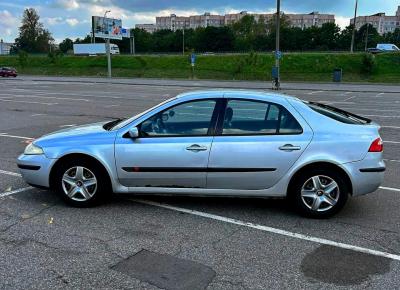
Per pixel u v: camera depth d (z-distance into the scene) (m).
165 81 45.34
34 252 4.09
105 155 5.13
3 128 12.04
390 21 137.50
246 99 5.05
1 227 4.70
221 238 4.47
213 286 3.50
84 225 4.78
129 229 4.68
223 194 5.08
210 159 4.95
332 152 4.85
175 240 4.40
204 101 5.09
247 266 3.85
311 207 5.01
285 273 3.73
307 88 33.88
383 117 15.27
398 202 5.70
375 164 4.90
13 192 5.97
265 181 4.97
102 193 5.31
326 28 120.19
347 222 4.95
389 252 4.18
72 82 42.41
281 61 57.91
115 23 70.75
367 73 52.62
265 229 4.72
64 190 5.33
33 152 5.37
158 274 3.69
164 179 5.10
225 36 123.62
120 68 67.44
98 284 3.51
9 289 3.42
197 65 62.59
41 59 79.44
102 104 19.41
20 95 24.67
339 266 3.88
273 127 4.97
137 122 5.16
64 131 5.66
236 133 4.98
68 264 3.85
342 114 5.32
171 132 5.09
